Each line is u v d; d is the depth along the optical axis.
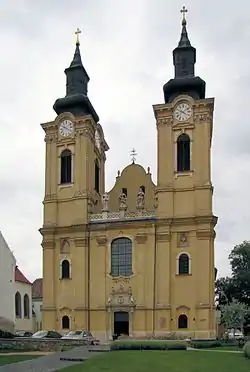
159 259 73.25
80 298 75.38
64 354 44.81
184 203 74.00
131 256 74.81
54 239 78.81
